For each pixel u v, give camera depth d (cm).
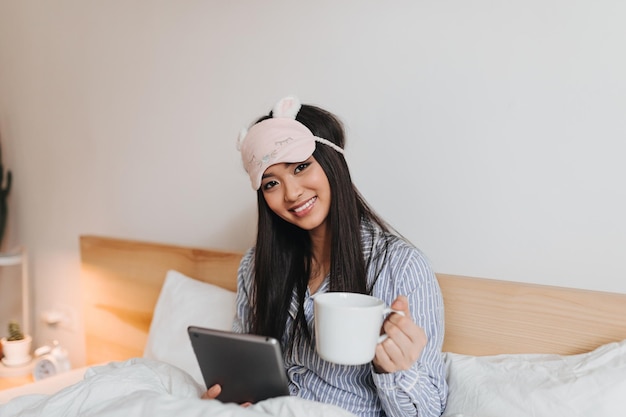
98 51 207
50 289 238
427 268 109
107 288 199
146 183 197
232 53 169
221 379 96
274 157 106
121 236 208
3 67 246
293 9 154
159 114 190
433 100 132
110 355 200
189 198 185
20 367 206
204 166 180
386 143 140
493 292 119
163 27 186
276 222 120
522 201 123
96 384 99
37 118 234
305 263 121
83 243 207
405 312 86
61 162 227
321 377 115
